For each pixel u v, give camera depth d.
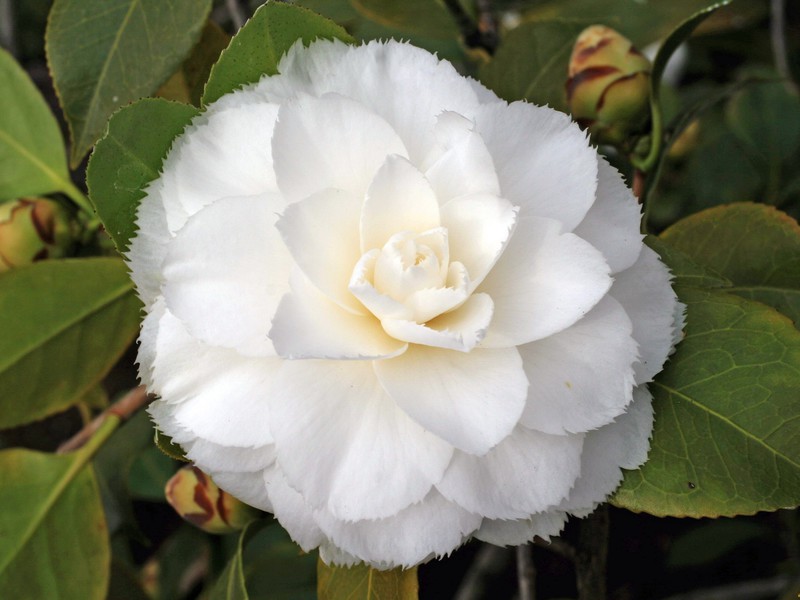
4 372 0.24
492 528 0.18
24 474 0.24
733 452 0.18
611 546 0.43
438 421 0.16
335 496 0.17
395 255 0.16
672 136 0.25
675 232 0.23
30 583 0.24
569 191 0.17
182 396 0.17
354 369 0.17
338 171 0.17
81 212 0.26
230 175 0.17
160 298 0.17
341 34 0.18
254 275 0.17
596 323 0.17
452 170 0.17
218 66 0.18
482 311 0.16
